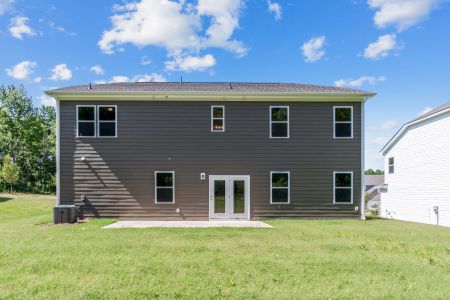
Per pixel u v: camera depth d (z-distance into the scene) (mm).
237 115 15016
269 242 8883
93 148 14656
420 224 14477
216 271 6012
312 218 14875
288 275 5797
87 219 14203
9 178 36812
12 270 6020
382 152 21719
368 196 35031
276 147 15000
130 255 7207
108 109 14797
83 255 7188
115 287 5125
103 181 14594
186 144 14852
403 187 18969
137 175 14672
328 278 5645
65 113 14703
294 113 15102
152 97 14766
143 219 14570
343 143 15109
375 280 5570
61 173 14531
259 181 14898
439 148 15609
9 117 47656
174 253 7430
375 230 11484
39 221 13703
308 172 14992
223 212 14750
